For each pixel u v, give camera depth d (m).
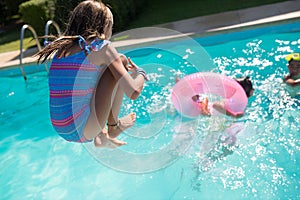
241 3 8.34
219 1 9.05
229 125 3.78
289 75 4.59
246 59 5.67
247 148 3.82
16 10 12.36
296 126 4.04
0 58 7.78
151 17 9.13
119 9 8.51
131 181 3.75
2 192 3.93
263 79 4.97
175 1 10.32
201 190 3.41
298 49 5.70
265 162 3.61
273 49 5.88
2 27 11.75
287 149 3.74
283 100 4.49
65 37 2.41
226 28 6.71
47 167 4.22
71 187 3.83
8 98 6.11
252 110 4.36
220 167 3.64
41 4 8.23
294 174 3.43
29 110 5.63
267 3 7.82
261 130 4.03
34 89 6.28
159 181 3.64
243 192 3.31
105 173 3.96
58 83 2.40
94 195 3.66
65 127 2.47
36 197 3.78
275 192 3.25
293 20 6.47
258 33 6.62
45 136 4.87
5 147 4.74
